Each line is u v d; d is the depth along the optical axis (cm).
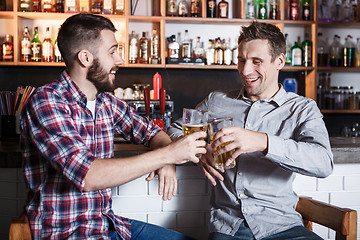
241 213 152
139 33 362
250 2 363
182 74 374
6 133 234
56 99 129
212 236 151
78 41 134
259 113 162
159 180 148
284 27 384
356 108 381
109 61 138
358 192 190
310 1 371
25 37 335
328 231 191
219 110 173
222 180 147
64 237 129
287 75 385
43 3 336
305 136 145
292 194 157
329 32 389
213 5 355
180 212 187
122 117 159
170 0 354
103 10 338
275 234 145
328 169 138
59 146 119
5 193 182
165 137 160
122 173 117
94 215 135
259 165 153
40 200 129
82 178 116
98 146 142
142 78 368
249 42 156
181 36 371
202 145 127
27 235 118
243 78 161
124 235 143
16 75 352
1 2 336
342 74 396
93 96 143
